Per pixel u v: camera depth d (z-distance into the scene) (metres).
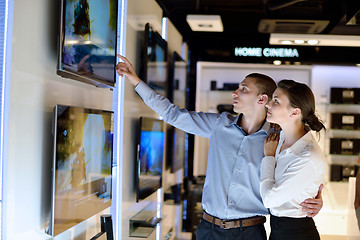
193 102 6.82
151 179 3.96
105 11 2.75
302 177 2.21
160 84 4.34
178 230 5.95
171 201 5.13
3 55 1.86
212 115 2.78
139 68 3.82
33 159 2.07
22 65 1.94
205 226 2.67
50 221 2.11
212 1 5.58
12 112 1.87
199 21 5.29
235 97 2.67
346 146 6.50
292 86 2.31
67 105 2.40
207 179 2.71
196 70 6.84
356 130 6.53
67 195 2.24
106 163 2.84
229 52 6.83
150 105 2.80
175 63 5.02
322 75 6.90
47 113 2.20
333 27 6.22
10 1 1.85
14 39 1.87
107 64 2.81
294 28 5.91
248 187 2.59
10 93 1.86
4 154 1.85
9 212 1.88
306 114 2.30
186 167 6.72
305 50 6.74
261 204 2.60
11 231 1.90
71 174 2.28
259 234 2.60
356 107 6.59
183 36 6.75
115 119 3.33
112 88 3.05
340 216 6.42
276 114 2.33
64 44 2.15
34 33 2.04
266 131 2.61
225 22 6.44
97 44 2.62
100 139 2.72
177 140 5.31
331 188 6.60
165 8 5.61
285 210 2.28
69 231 2.50
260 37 6.82
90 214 2.57
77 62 2.31
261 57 6.81
